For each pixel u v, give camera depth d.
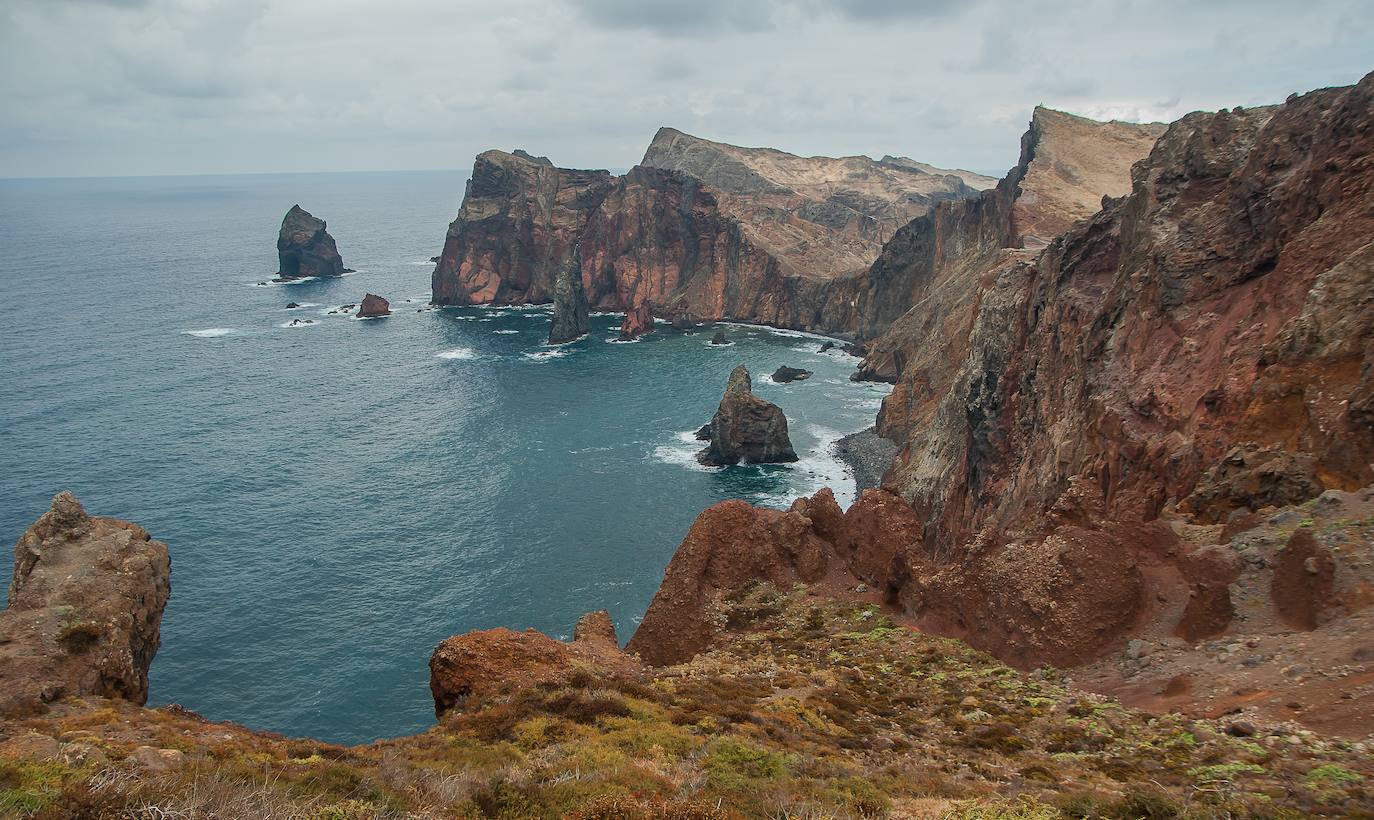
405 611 73.44
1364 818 13.97
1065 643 28.00
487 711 23.11
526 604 74.25
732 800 15.52
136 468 107.19
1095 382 53.03
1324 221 42.22
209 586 77.62
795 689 27.36
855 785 16.97
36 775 14.02
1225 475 33.53
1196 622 25.58
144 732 19.89
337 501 97.56
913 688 27.50
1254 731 18.67
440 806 15.47
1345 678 19.31
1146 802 15.02
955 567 34.75
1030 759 20.27
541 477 105.56
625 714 22.84
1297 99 52.25
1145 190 63.78
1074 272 69.94
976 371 81.38
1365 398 30.36
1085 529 31.78
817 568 41.00
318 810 14.20
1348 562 23.31
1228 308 47.25
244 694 62.34
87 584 29.38
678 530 89.38
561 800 15.48
